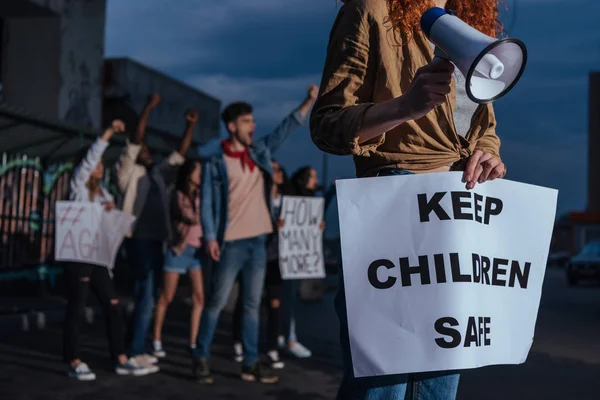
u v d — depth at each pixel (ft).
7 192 38.60
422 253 6.27
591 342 28.53
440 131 6.41
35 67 50.80
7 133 35.04
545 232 6.73
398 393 6.43
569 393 18.81
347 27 6.35
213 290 19.16
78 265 19.84
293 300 24.61
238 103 18.67
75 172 20.02
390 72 6.29
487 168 6.40
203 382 19.38
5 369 21.01
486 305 6.41
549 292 66.90
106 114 63.05
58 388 18.52
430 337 6.21
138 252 20.95
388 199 6.31
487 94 4.99
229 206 18.83
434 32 5.30
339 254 6.66
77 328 20.08
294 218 23.63
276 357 22.11
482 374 21.45
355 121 5.92
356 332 6.21
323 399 17.70
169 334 29.37
